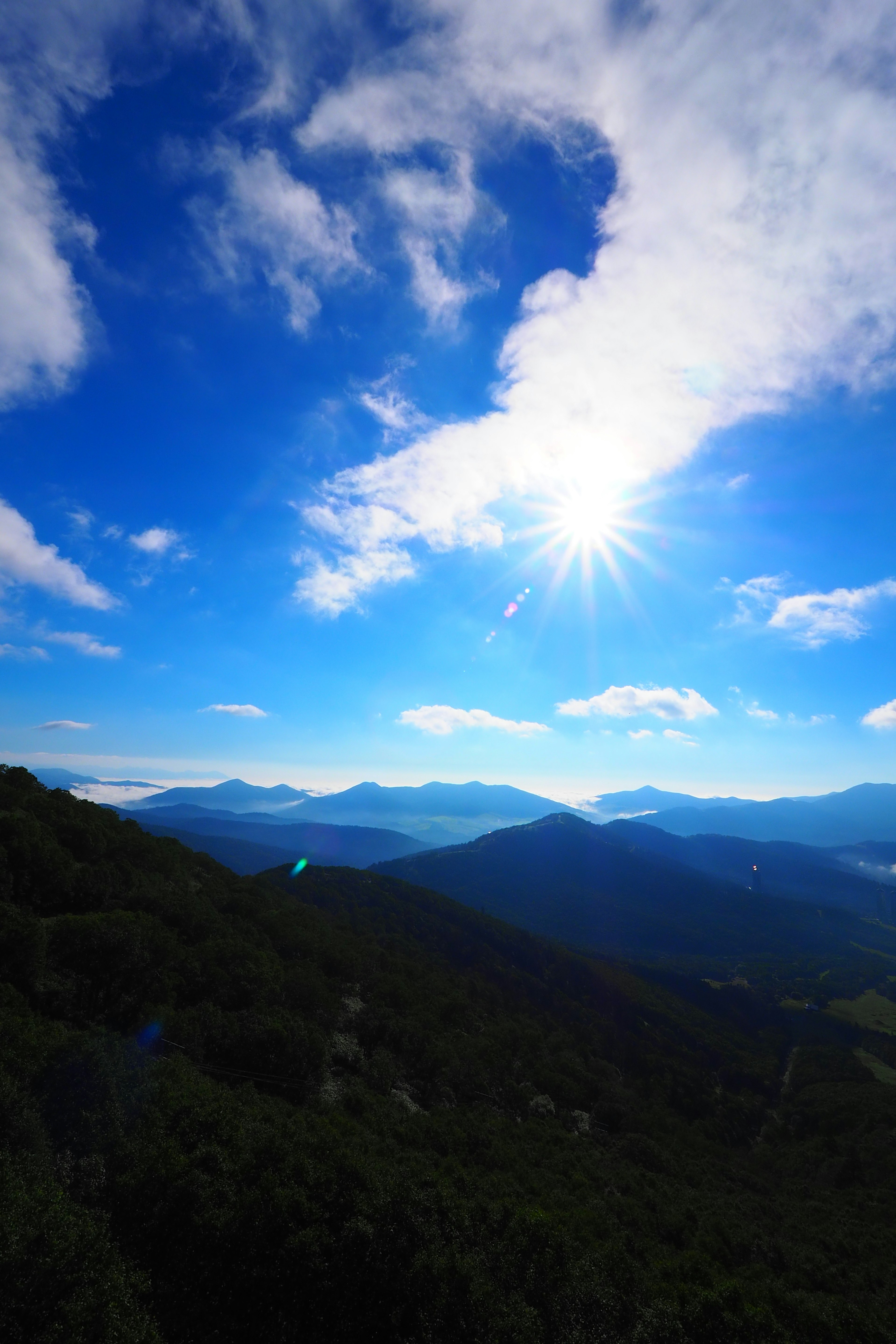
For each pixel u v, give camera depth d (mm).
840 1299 23234
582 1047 74125
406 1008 60094
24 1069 20797
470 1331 17469
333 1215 19828
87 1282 14562
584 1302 19219
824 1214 40938
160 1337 14758
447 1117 40406
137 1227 17781
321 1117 31094
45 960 31828
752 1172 55500
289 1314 17078
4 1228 14539
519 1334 17391
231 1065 34781
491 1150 35812
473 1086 49656
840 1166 54375
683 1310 19312
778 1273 27094
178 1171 19391
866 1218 41625
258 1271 17516
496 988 86812
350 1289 17906
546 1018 81875
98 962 34469
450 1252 19828
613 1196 32875
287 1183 20469
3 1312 13445
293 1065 36531
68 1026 28938
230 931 51844
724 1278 22875
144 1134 21109
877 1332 21094
